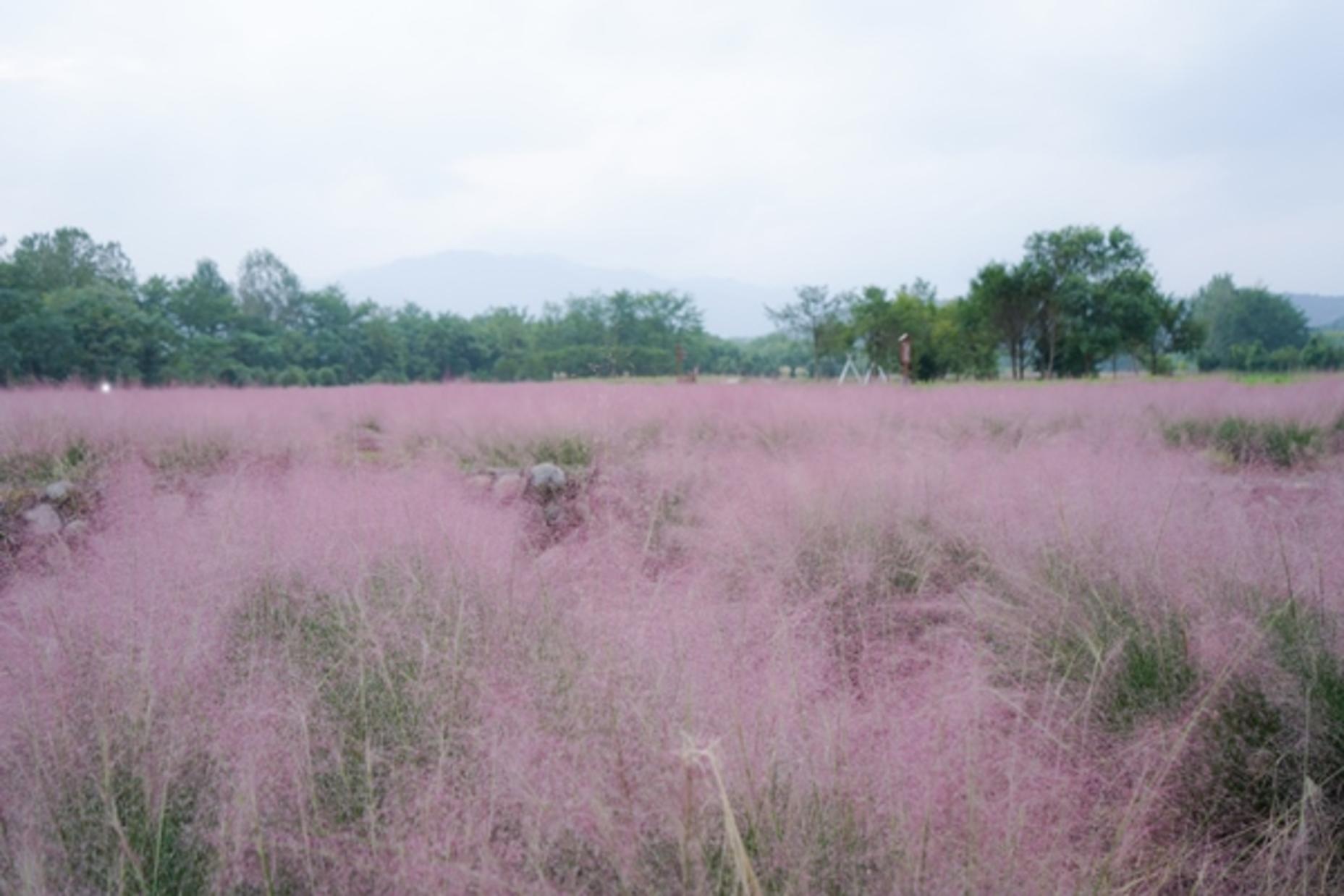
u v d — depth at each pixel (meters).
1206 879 1.73
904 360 16.52
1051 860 1.54
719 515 4.01
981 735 1.77
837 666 2.33
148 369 46.03
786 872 1.59
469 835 1.58
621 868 1.53
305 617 2.90
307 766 1.88
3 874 1.68
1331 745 2.14
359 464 6.20
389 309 91.50
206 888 1.72
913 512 4.16
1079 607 2.89
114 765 1.94
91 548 3.52
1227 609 2.66
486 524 3.74
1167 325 42.09
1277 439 7.59
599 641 2.26
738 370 75.25
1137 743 2.01
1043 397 11.17
